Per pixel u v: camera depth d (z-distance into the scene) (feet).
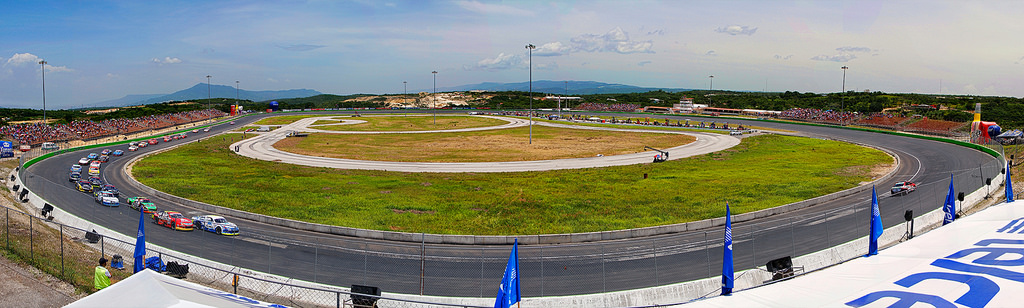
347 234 140.36
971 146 295.89
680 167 272.31
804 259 113.91
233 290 93.45
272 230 144.46
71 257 99.25
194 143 391.45
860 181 218.38
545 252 124.88
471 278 106.32
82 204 171.63
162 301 53.47
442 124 575.38
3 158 282.77
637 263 116.37
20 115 600.80
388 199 193.36
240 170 266.16
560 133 464.65
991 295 61.16
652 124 542.57
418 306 90.58
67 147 351.46
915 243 89.86
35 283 81.51
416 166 283.59
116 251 113.50
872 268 77.77
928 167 246.27
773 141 375.66
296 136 446.19
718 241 133.18
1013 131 302.66
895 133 382.22
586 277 107.55
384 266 112.88
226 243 128.88
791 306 64.95
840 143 358.23
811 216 158.81
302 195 199.31
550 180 237.86
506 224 154.30
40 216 151.12
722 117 597.93
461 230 146.20
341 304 89.76
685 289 97.96
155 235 134.31
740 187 211.41
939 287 65.41
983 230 91.20
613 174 252.62
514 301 67.36
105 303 52.60
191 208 172.86
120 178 238.07
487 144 388.37
